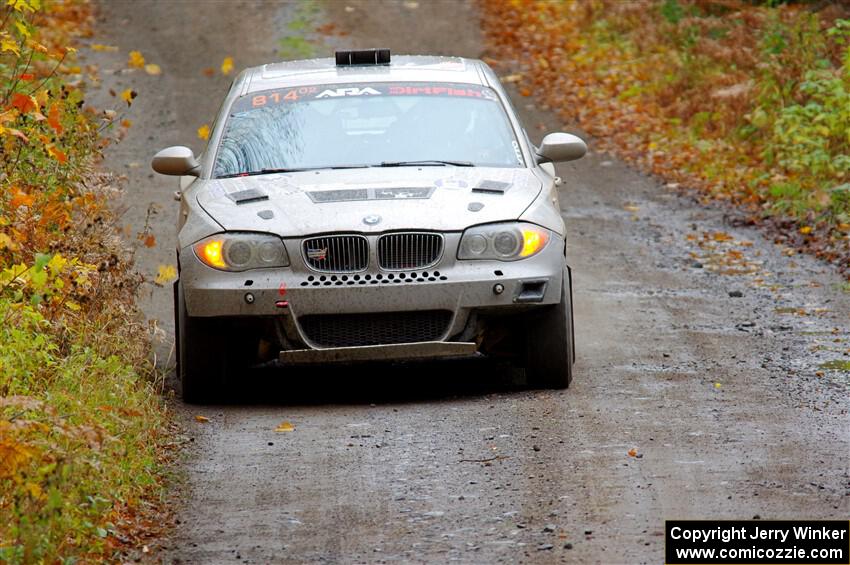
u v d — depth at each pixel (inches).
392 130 1295.5
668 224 2142.0
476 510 845.2
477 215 1145.4
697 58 3132.4
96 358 1057.5
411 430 1052.5
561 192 2421.3
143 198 2250.2
